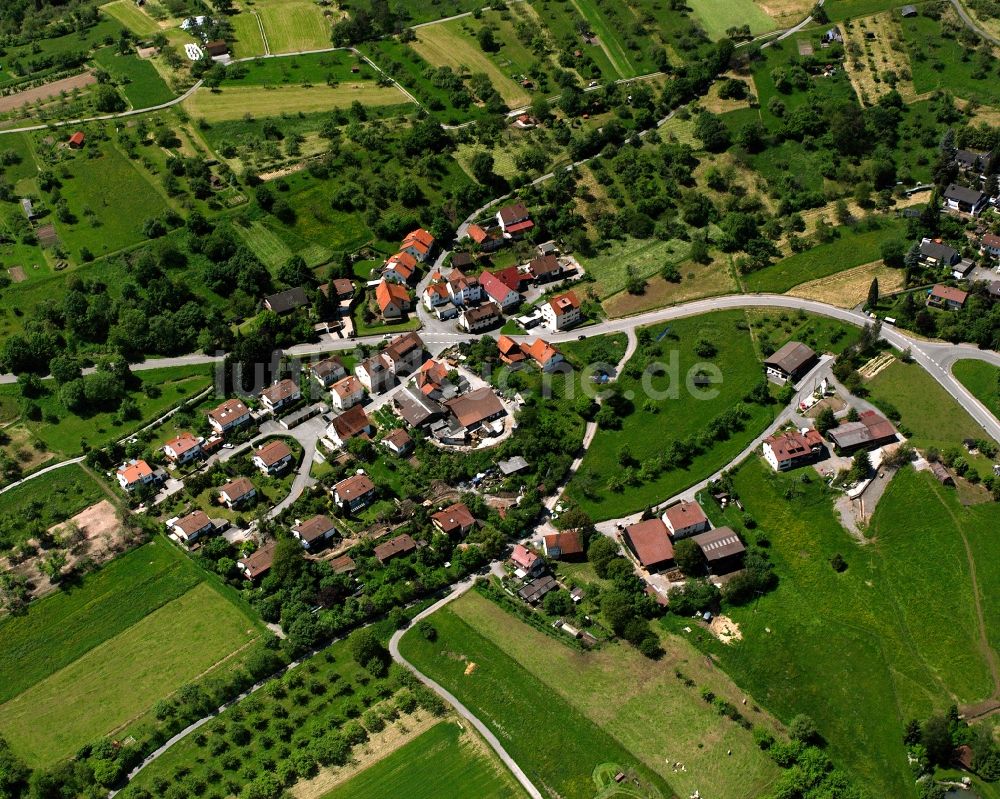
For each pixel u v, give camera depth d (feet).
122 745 524.52
